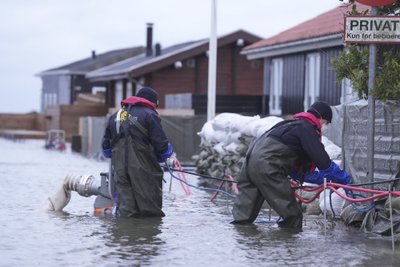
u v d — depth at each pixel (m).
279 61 28.30
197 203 14.05
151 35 49.22
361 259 8.68
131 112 11.64
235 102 30.06
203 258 8.62
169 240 9.74
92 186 12.35
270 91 29.03
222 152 17.91
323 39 22.62
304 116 10.77
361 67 11.53
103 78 46.94
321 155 10.59
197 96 31.36
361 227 10.73
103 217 11.75
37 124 59.16
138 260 8.45
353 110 12.88
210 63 23.03
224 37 40.91
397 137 11.76
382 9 11.59
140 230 10.49
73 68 62.19
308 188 10.84
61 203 12.60
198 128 27.94
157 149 11.60
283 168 10.73
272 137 10.77
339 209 11.84
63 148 38.59
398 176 10.81
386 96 10.77
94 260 8.41
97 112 49.62
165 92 41.25
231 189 16.48
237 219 11.16
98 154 30.66
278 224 11.02
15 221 11.26
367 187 11.07
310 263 8.42
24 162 27.02
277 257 8.74
